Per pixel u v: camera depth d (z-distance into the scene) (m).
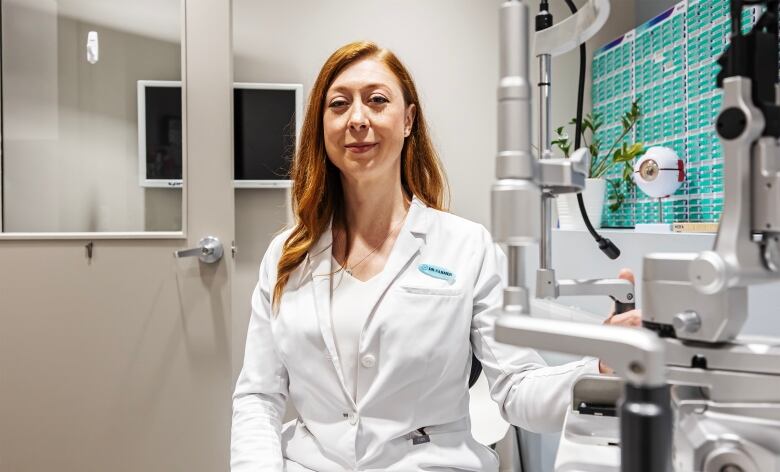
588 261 1.43
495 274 1.06
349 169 1.04
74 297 1.59
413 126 1.17
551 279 0.54
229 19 1.63
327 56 1.88
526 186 0.39
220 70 1.63
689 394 0.43
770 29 0.41
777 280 0.42
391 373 0.96
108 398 1.61
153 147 1.68
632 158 1.45
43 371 1.59
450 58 1.92
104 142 1.68
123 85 1.68
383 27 1.90
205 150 1.63
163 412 1.62
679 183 1.26
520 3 0.40
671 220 1.35
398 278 1.03
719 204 1.15
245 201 1.86
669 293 0.43
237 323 1.86
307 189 1.11
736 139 0.39
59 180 1.66
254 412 1.04
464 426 1.02
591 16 0.50
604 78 1.78
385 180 1.08
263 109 1.83
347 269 1.09
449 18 1.92
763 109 0.40
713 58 1.17
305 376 1.01
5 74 1.62
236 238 1.86
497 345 0.98
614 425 0.55
